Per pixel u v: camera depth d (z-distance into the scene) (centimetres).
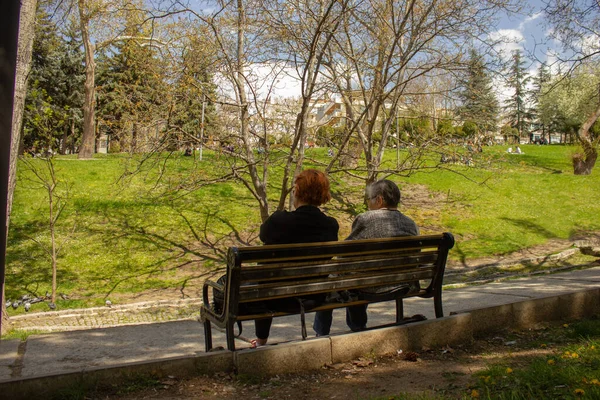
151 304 1258
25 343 500
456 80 1523
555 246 1852
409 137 1730
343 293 473
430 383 382
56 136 1423
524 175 2712
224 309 397
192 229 1786
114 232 1700
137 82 1378
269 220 434
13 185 992
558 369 377
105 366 368
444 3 1409
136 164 1582
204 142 1353
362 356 441
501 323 547
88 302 1273
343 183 2383
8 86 431
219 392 361
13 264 1448
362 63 1407
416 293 493
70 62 4134
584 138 2786
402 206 2188
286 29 1295
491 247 1812
